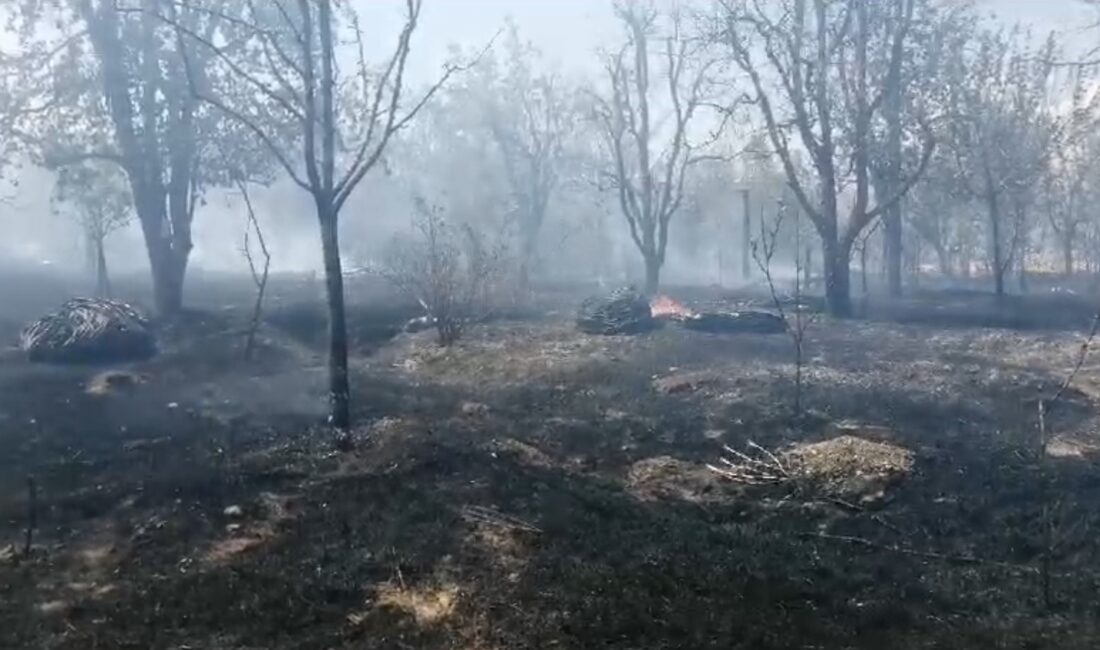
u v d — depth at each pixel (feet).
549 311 103.24
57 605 27.66
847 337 82.43
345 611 27.22
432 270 82.23
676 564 29.78
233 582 28.81
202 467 40.55
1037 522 33.96
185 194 93.86
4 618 26.61
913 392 55.36
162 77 88.33
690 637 25.09
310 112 45.62
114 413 52.37
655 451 43.70
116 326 68.33
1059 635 25.22
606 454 43.34
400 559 30.42
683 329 83.71
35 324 69.97
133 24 87.56
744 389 56.18
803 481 37.93
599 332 83.05
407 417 49.60
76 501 37.19
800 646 24.73
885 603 27.12
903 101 100.37
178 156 92.27
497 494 36.68
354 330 87.61
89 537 33.94
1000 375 61.46
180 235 94.07
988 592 28.40
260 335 80.89
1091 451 42.57
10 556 31.65
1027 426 46.91
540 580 28.66
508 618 26.25
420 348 77.20
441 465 40.06
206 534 33.83
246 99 80.23
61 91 86.79
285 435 46.83
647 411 51.19
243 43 77.97
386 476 38.78
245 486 38.52
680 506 36.50
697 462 42.11
